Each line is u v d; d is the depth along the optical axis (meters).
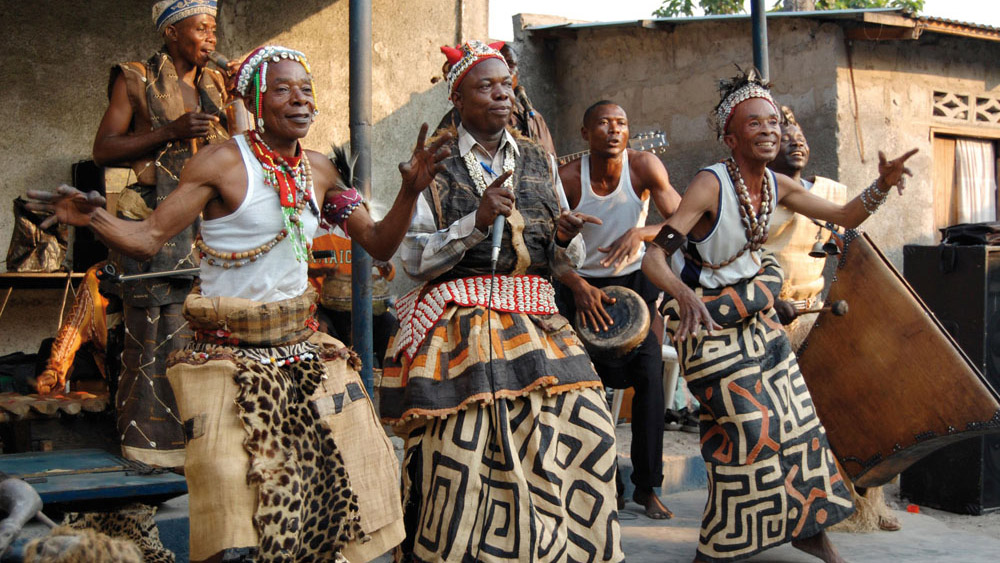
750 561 4.35
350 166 3.33
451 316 3.67
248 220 3.04
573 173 5.12
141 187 4.44
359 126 4.48
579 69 11.11
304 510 2.98
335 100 8.14
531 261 3.77
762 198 4.21
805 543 4.20
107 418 5.01
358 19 4.45
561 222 3.76
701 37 9.98
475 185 3.76
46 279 6.20
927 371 4.52
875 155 9.39
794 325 5.28
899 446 4.60
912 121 9.70
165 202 2.94
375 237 3.28
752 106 4.14
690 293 3.89
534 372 3.53
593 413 3.62
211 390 2.94
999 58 10.39
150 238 2.87
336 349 3.24
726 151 9.80
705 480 5.90
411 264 3.70
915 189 9.80
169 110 4.47
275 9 7.84
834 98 9.11
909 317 4.56
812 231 5.45
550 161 3.96
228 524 2.85
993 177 10.58
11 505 2.41
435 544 3.46
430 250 3.61
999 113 10.46
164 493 3.73
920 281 6.13
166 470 3.95
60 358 5.04
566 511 3.57
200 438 2.90
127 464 4.01
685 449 6.01
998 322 5.90
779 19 9.45
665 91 10.30
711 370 4.06
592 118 4.98
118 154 4.38
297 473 2.95
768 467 4.00
